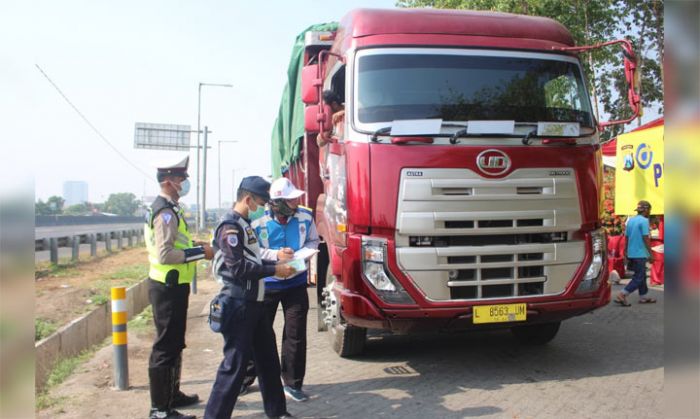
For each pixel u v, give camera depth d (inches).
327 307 237.6
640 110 214.7
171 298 176.1
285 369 199.0
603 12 570.9
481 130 199.6
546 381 207.3
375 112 203.0
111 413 187.5
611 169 538.3
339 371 229.6
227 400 158.2
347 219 200.8
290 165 378.9
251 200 164.9
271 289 196.9
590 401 185.8
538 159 202.7
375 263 193.8
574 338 269.3
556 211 203.8
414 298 192.4
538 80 218.5
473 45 217.9
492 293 199.6
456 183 195.3
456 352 251.9
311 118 228.7
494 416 175.6
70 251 770.8
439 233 194.2
